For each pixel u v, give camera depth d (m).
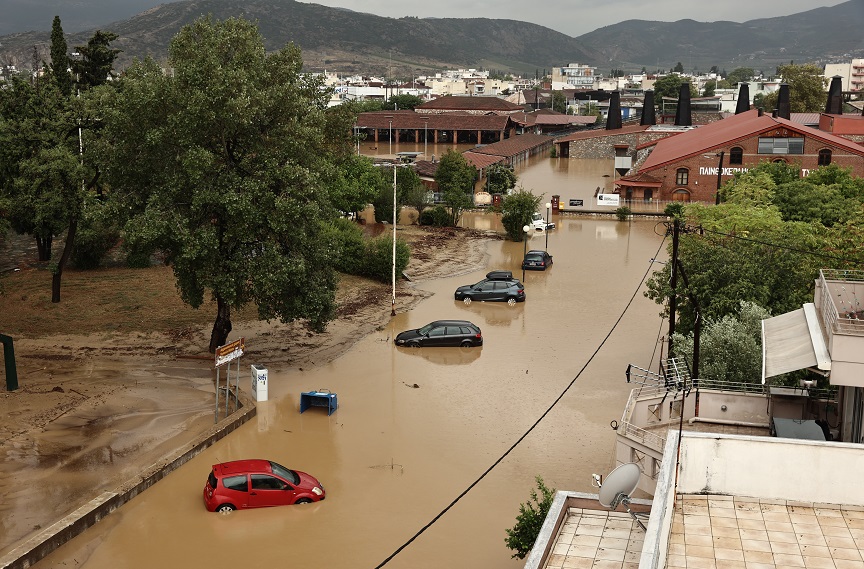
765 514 14.55
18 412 29.98
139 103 32.62
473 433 30.14
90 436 28.30
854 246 39.88
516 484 26.14
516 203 69.00
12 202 43.38
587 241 70.38
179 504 24.19
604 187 103.12
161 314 43.19
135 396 32.28
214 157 33.25
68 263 52.22
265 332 41.56
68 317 42.19
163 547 21.83
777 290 34.88
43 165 41.44
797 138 86.06
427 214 75.50
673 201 88.88
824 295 19.61
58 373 34.50
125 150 33.84
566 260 62.22
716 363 29.47
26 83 44.84
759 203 52.31
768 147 86.62
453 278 55.88
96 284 48.31
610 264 60.88
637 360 38.72
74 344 38.31
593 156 140.38
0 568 19.62
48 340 38.75
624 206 86.25
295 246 34.88
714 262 35.16
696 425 26.41
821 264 37.47
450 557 21.91
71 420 29.58
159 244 33.81
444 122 154.00
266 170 33.91
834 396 26.31
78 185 42.44
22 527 22.06
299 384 34.91
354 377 36.00
